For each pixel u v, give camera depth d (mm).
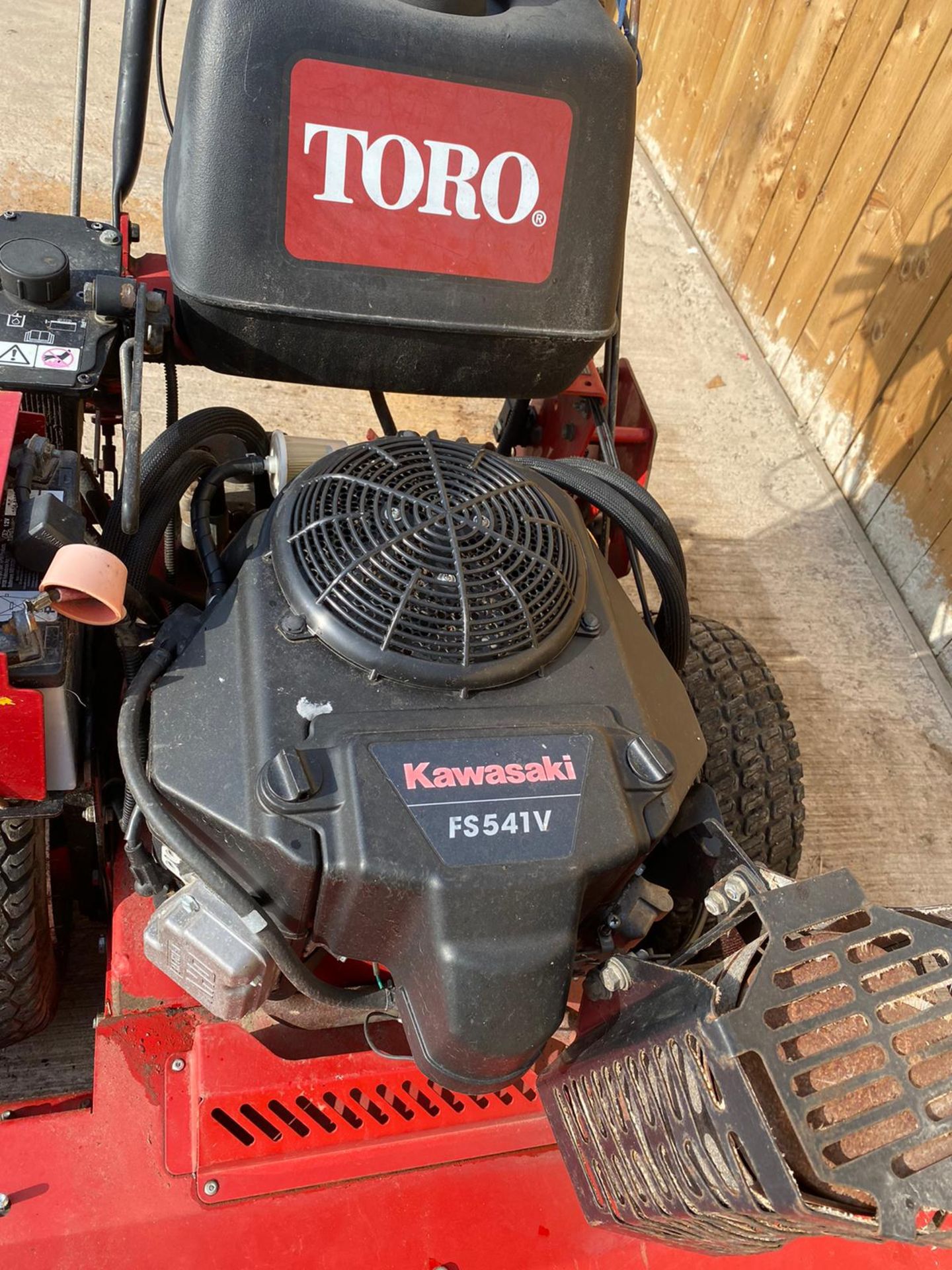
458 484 1517
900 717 3152
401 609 1359
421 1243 1446
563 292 1801
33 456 1490
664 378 4035
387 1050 1597
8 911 1542
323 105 1573
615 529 2244
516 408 2463
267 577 1461
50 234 1816
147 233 3727
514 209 1715
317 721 1312
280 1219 1432
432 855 1230
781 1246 1180
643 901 1389
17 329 1660
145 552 1610
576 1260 1467
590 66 1662
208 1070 1504
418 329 1748
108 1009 1615
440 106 1614
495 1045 1221
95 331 1685
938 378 3328
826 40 3756
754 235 4266
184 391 3295
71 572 1265
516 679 1404
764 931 1126
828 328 3850
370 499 1473
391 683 1361
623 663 1501
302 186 1614
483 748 1314
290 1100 1505
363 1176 1484
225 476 1707
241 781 1294
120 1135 1460
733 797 2000
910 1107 1049
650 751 1377
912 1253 1540
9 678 1282
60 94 4211
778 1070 1036
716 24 4438
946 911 1224
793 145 3969
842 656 3271
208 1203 1428
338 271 1680
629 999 1269
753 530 3584
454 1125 1546
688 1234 1268
